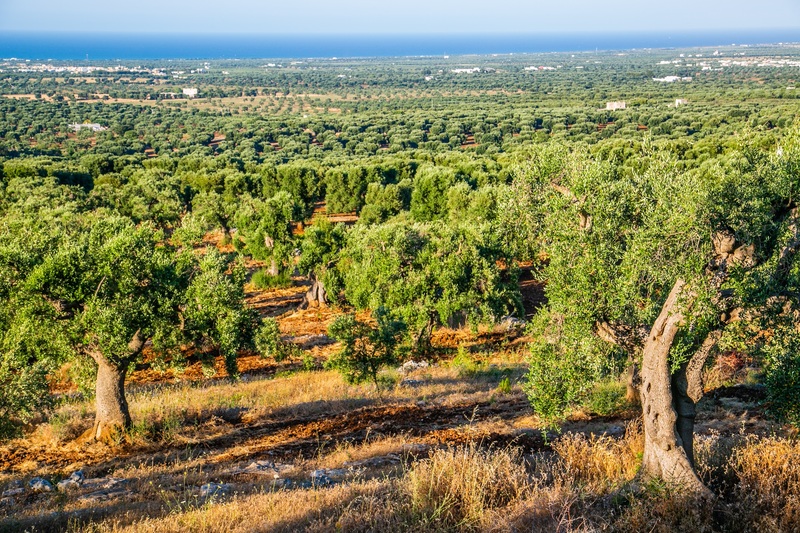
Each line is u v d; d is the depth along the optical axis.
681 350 10.37
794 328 10.64
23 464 16.62
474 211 52.28
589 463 12.84
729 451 12.66
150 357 32.03
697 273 9.91
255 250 49.97
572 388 12.12
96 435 18.11
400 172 81.19
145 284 18.17
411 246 32.19
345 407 21.55
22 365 15.46
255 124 153.62
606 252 11.93
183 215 62.53
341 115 182.38
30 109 193.25
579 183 12.63
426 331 32.66
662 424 10.98
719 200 9.89
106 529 11.10
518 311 34.69
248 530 10.89
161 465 16.25
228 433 18.98
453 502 11.01
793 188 10.23
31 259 16.20
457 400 21.75
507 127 137.62
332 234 43.16
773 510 10.06
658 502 10.48
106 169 90.06
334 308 42.16
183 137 147.25
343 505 11.59
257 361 32.34
